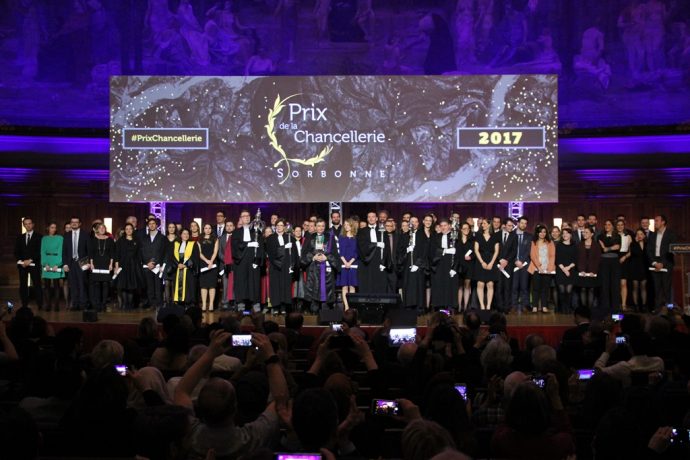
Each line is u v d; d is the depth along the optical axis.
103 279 16.48
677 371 7.40
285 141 17.58
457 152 17.50
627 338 8.71
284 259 16.27
